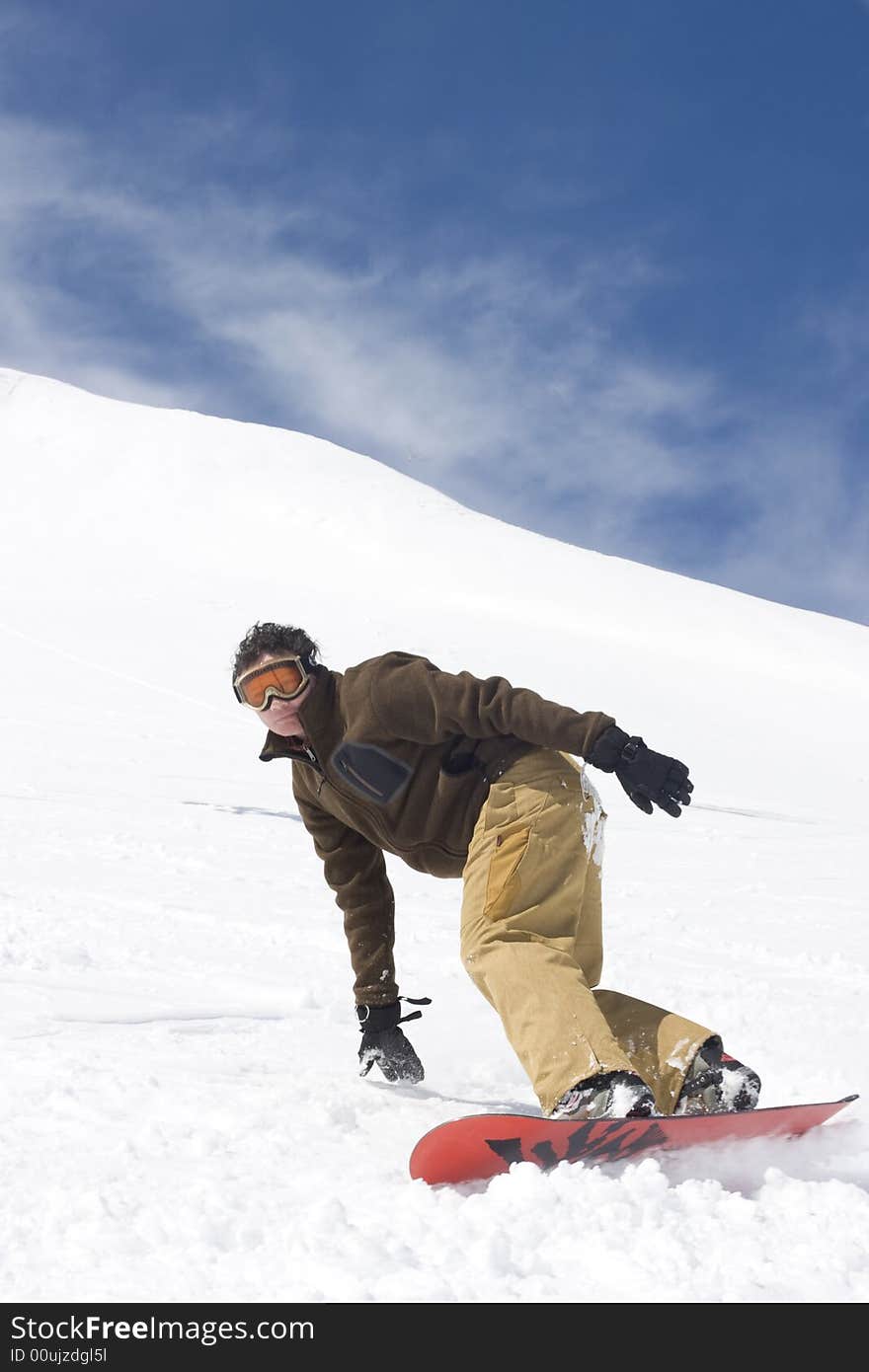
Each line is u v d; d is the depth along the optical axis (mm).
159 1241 1812
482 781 2561
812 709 32156
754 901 7367
